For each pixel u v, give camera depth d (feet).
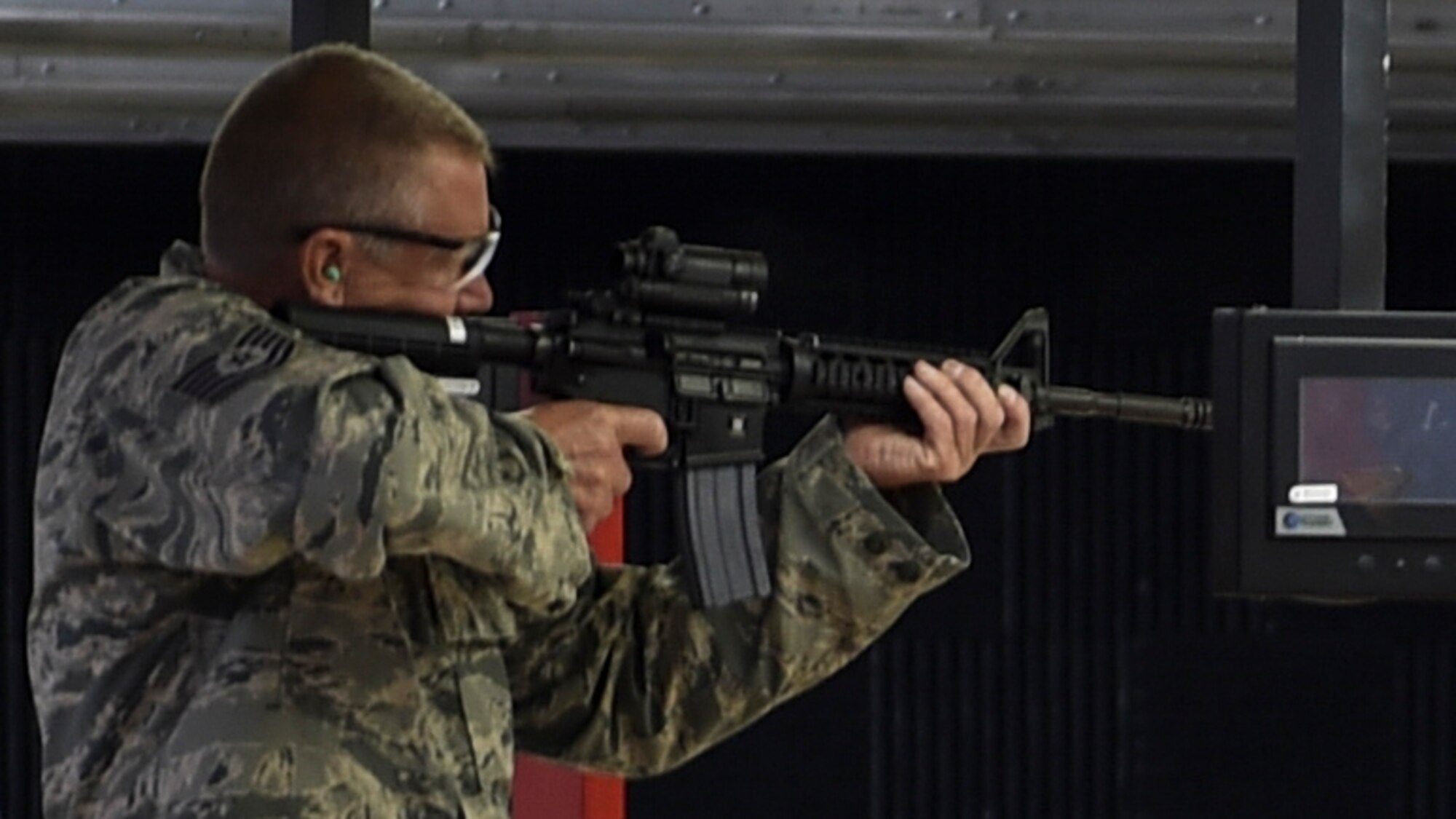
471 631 11.23
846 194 34.71
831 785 35.76
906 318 34.96
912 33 26.94
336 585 10.83
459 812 10.90
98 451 10.75
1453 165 34.55
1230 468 15.34
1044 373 14.73
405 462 9.93
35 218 34.01
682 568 13.07
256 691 10.59
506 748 11.34
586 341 12.52
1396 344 15.29
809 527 12.90
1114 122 29.66
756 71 28.14
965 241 35.04
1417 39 27.61
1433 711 36.83
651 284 12.77
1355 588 15.31
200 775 10.46
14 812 34.12
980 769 36.06
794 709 35.76
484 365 12.31
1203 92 28.84
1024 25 27.02
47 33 25.88
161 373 10.55
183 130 29.58
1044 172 35.17
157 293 10.98
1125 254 35.40
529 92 28.37
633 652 13.14
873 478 13.46
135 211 34.06
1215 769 36.37
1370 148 15.88
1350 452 15.25
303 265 11.23
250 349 10.45
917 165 34.86
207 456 10.16
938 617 36.11
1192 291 35.45
